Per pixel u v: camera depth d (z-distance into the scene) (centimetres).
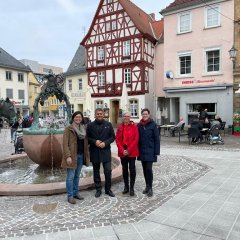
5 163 927
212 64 2147
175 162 941
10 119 1078
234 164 891
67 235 408
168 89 2334
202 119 1792
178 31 2284
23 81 4647
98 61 3177
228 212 486
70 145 544
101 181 645
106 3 3062
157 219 460
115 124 3120
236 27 2002
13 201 555
